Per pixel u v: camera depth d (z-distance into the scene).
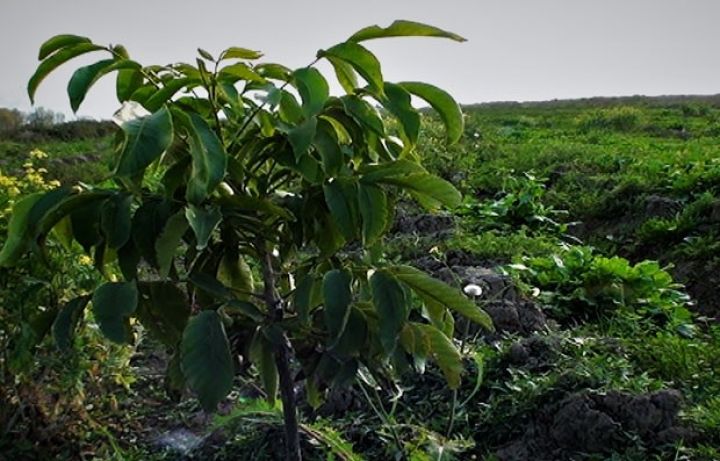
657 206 8.09
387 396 3.79
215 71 2.12
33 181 4.15
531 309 4.82
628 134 18.03
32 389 3.46
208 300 2.38
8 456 3.37
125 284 2.00
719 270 6.30
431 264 6.25
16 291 3.27
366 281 2.38
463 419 3.55
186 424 4.05
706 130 18.16
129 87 2.22
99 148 19.69
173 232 1.99
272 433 3.46
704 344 4.52
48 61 2.14
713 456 3.00
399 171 2.13
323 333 2.26
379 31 2.13
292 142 2.01
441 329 2.35
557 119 23.48
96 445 3.74
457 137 2.32
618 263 5.44
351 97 2.17
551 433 3.33
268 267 2.36
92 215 2.02
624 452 3.15
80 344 3.33
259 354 2.24
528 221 8.31
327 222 2.29
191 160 2.10
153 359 4.96
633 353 4.26
